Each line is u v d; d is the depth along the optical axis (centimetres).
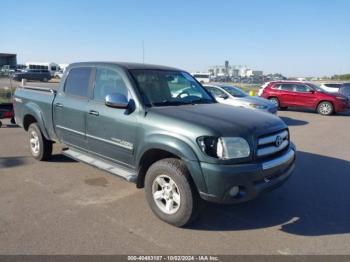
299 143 919
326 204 476
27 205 450
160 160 400
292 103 1816
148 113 413
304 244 364
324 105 1706
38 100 618
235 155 357
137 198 479
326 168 661
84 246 350
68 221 405
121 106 421
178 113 404
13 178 556
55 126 579
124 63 492
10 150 743
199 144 358
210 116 398
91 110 488
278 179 395
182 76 533
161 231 385
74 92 540
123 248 348
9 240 358
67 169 605
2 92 1884
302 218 429
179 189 378
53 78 5944
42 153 638
